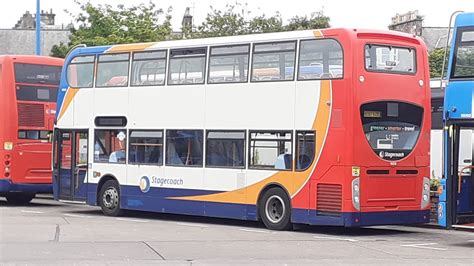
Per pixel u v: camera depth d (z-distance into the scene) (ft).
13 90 85.76
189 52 69.41
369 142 59.36
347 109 58.75
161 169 70.95
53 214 76.38
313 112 60.59
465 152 56.49
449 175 54.80
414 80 62.59
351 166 58.49
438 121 75.77
